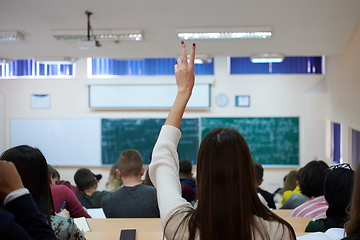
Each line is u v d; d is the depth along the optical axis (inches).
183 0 154.7
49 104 276.5
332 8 156.6
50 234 29.6
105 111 275.9
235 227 31.9
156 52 211.9
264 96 266.2
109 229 67.7
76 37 173.8
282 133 266.4
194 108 269.3
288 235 33.0
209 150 33.6
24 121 278.2
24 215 29.5
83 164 278.4
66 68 275.4
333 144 249.6
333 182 59.9
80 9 161.3
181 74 39.4
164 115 273.3
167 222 33.3
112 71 272.4
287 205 106.6
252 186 33.6
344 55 199.6
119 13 164.2
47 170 44.2
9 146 278.8
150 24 173.5
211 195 32.7
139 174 89.7
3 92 277.4
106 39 174.7
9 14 167.3
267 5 155.8
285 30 175.3
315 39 184.1
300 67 262.7
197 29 169.0
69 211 75.7
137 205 82.9
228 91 268.2
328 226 59.5
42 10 163.3
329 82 246.5
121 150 276.1
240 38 187.6
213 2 155.2
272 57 203.6
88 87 273.9
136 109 273.9
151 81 268.8
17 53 216.1
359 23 165.8
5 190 30.2
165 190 34.5
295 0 151.9
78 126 277.0
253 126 268.2
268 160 268.8
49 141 278.4
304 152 265.4
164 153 36.7
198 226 32.4
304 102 263.6
